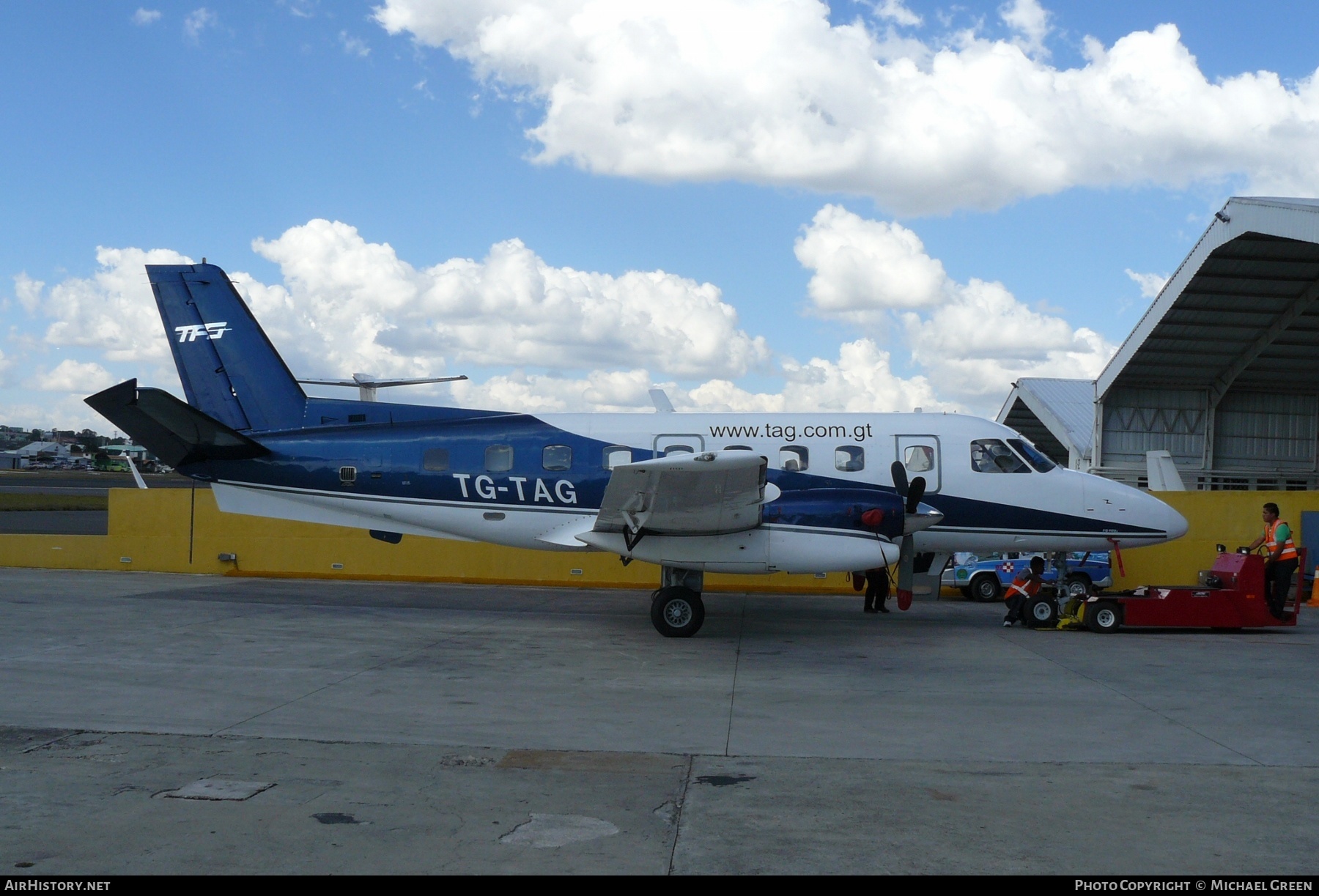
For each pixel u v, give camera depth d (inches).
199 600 587.5
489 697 334.0
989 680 376.2
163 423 525.0
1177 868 185.3
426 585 712.4
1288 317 995.9
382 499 544.1
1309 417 1208.8
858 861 187.3
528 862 185.2
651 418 548.1
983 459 536.7
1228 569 535.5
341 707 315.3
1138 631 531.2
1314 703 334.6
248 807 214.2
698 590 490.3
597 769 248.1
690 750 268.2
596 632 491.8
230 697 327.9
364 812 212.5
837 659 422.9
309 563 739.4
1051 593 537.6
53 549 757.9
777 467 533.0
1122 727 298.4
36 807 212.7
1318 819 213.5
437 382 925.8
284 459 545.0
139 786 228.4
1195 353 1098.1
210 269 562.9
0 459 4190.5
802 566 478.0
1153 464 932.0
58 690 334.0
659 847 193.8
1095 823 209.6
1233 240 856.3
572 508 535.8
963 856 190.2
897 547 488.4
